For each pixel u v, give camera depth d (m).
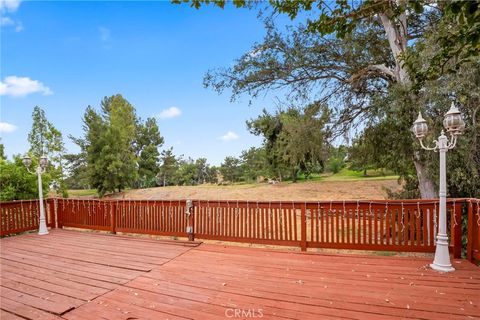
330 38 7.00
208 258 4.06
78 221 6.49
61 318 2.42
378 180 18.41
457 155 4.60
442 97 4.56
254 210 4.65
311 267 3.52
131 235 6.08
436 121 4.72
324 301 2.54
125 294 2.87
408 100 5.11
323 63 7.54
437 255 3.27
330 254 4.05
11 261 4.10
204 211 5.05
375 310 2.34
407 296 2.58
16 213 6.12
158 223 5.47
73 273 3.55
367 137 6.98
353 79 7.34
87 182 19.53
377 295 2.63
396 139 5.73
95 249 4.73
